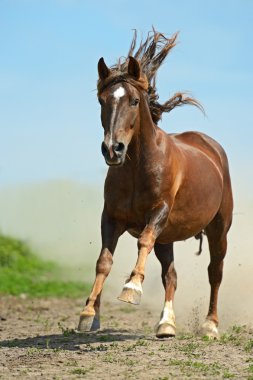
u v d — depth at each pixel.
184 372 10.41
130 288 11.45
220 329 15.25
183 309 18.16
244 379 10.00
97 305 12.30
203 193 13.41
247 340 13.00
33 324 16.83
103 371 10.56
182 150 13.45
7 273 26.75
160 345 12.50
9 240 32.06
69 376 10.29
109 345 12.66
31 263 29.67
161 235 13.10
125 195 12.25
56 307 20.88
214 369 10.57
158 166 12.18
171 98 13.47
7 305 20.92
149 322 17.17
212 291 14.34
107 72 11.89
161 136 12.50
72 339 13.54
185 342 12.82
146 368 10.70
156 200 12.21
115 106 11.45
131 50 13.12
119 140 11.29
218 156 14.74
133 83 11.77
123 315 18.81
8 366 11.05
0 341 13.70
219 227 14.54
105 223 12.47
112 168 12.35
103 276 12.05
